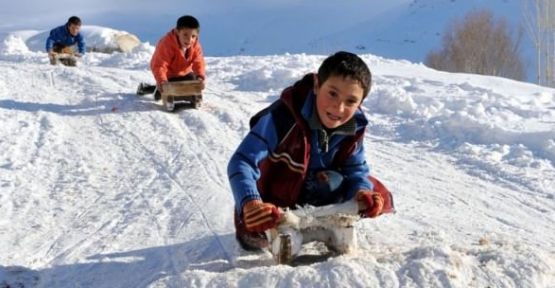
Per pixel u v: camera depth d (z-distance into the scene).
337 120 3.42
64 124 8.24
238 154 3.47
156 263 3.90
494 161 6.62
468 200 5.43
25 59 19.77
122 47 27.31
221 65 13.67
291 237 3.38
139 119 8.57
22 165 6.38
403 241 4.16
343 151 3.66
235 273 3.16
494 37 31.69
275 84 11.29
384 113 8.85
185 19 9.21
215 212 4.88
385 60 14.95
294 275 3.07
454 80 11.52
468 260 3.20
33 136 7.55
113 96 9.95
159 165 6.48
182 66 9.39
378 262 3.21
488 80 11.67
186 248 4.14
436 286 2.96
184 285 3.10
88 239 4.38
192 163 6.52
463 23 32.53
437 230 4.45
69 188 5.70
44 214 4.98
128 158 6.76
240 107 9.38
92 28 28.08
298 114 3.47
